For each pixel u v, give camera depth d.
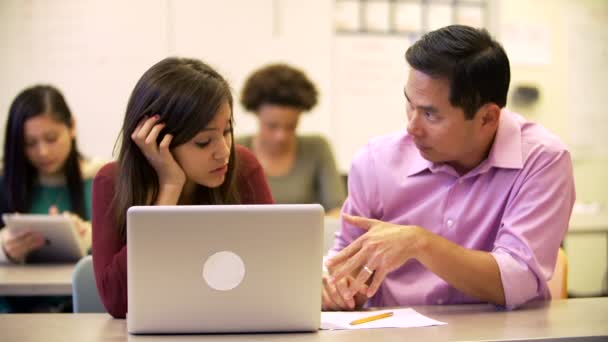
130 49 4.32
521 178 1.84
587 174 4.95
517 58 4.81
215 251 1.42
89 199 3.04
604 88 4.94
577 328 1.49
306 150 3.74
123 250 1.75
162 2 4.33
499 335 1.41
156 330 1.43
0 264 2.72
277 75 3.57
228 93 1.81
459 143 1.76
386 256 1.60
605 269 4.84
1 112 4.22
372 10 4.62
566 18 4.87
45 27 4.24
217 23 4.40
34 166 2.96
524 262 1.74
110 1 4.29
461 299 1.91
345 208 2.09
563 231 1.83
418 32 4.70
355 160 2.09
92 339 1.40
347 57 4.61
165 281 1.42
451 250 1.67
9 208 2.93
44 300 2.75
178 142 1.78
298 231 1.43
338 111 4.60
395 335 1.43
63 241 2.70
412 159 2.00
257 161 2.13
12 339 1.41
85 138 4.30
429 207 1.96
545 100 4.86
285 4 4.47
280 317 1.45
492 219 1.89
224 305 1.43
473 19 4.79
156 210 1.41
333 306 1.78
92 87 4.30
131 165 1.83
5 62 4.22
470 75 1.69
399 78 4.68
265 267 1.43
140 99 1.81
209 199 1.97
